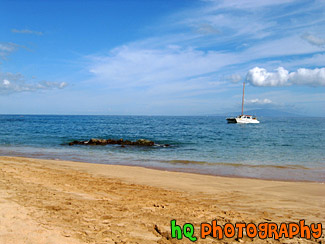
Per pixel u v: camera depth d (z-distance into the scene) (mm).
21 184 8883
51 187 8836
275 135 44969
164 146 28547
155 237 5145
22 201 6781
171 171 14742
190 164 17422
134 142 30250
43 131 48500
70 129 56438
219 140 35375
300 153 23375
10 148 24688
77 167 14461
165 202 7887
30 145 27516
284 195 9336
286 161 18984
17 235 4578
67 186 9281
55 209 6352
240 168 16062
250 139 37031
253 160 19359
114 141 30828
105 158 20016
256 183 11453
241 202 8289
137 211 6734
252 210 7461
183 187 10375
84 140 33750
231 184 11148
